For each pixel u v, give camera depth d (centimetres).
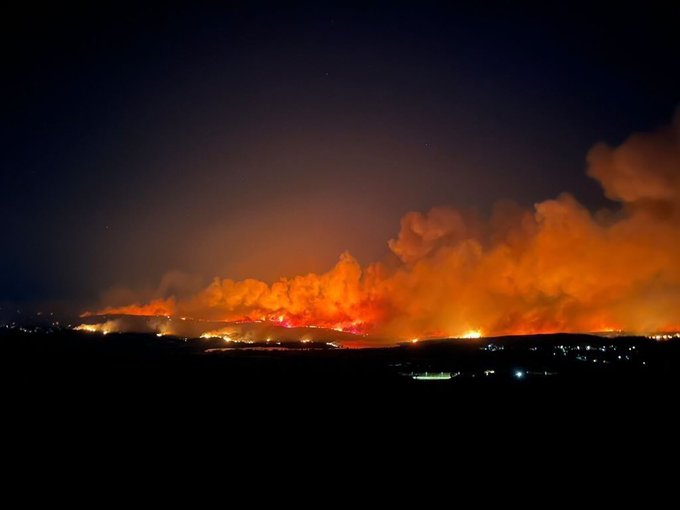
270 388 3072
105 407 2545
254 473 1612
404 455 1791
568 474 1588
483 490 1461
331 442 1948
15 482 1538
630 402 2562
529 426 2148
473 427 2152
